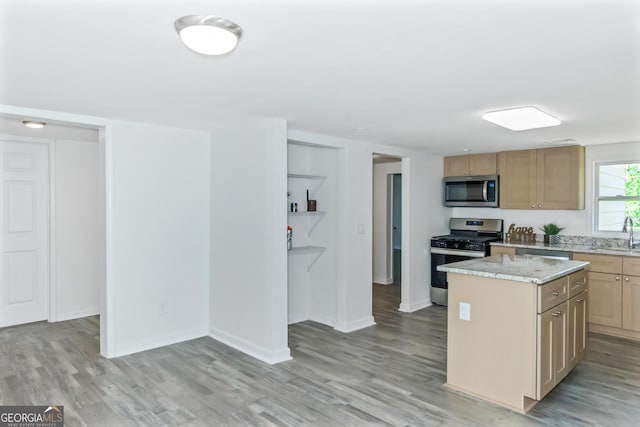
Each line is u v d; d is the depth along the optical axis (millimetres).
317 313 4758
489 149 5070
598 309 4312
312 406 2715
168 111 3117
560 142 4480
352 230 4461
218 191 4043
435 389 2986
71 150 4762
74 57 1934
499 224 5547
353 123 3496
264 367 3367
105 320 3562
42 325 4516
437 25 1563
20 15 1489
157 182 3809
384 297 6012
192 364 3424
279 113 3146
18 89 2496
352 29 1605
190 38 1582
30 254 4590
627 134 3943
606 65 2004
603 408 2711
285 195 3502
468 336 2914
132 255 3672
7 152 4426
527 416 2602
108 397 2834
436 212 5715
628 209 4641
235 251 3830
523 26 1568
